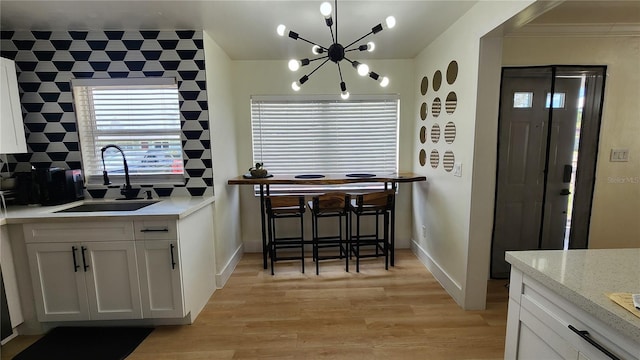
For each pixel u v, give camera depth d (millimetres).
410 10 2096
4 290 1881
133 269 1963
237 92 3285
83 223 1907
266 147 3400
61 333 2008
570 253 1174
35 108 2416
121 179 2596
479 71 1978
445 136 2521
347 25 2363
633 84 2465
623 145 2533
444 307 2271
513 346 1174
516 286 1150
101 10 2035
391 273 2881
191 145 2516
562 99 2496
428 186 2926
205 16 2158
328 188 3512
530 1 1480
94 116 2516
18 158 2451
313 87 3312
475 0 1938
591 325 824
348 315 2184
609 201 2605
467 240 2162
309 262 3197
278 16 2176
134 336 1977
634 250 1200
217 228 2627
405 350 1819
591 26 2338
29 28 2303
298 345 1873
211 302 2393
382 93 3342
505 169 2582
